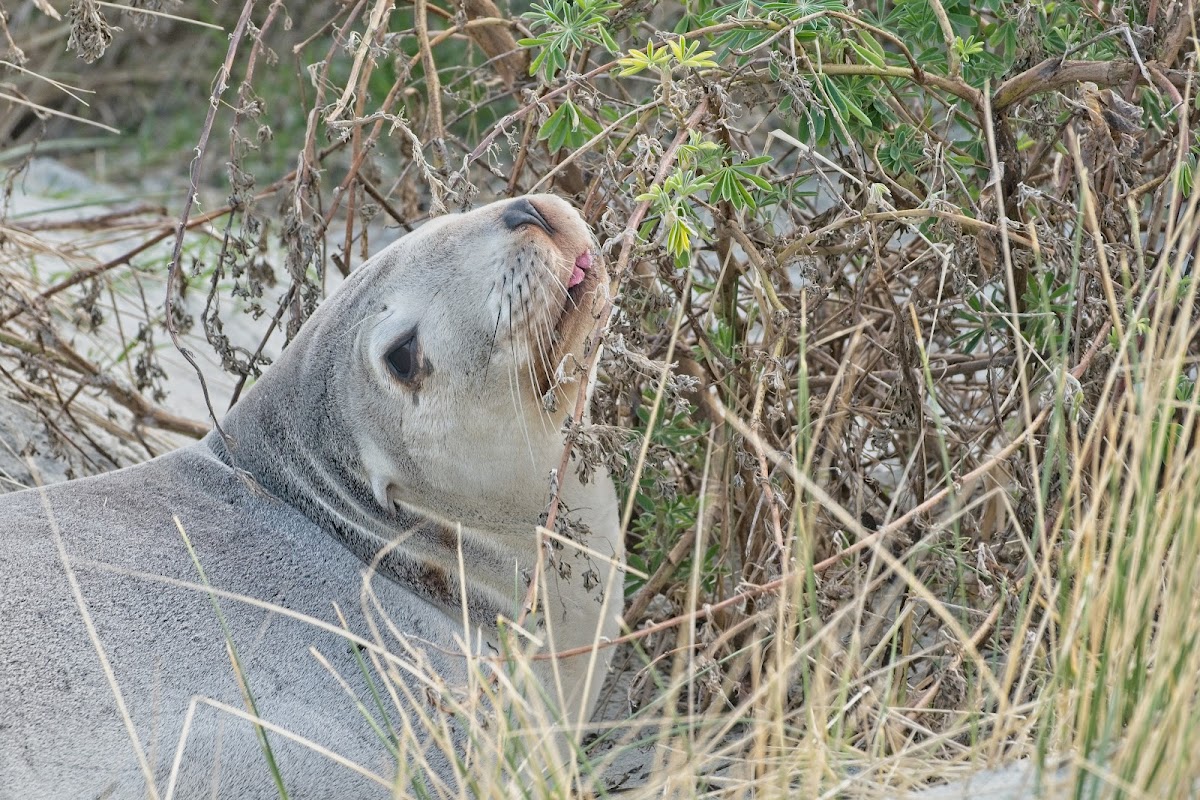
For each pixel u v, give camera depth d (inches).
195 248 1047.0
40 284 859.4
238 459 590.9
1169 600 398.6
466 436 551.2
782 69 552.7
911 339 589.0
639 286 589.6
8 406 789.9
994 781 412.5
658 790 459.5
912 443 641.6
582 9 606.5
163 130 1430.9
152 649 508.4
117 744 483.8
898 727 484.7
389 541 577.3
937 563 563.2
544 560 503.8
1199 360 523.5
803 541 437.7
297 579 557.9
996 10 616.1
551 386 529.3
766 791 417.4
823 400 610.2
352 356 565.9
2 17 686.5
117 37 1441.9
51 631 500.7
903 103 675.4
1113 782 360.2
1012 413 633.0
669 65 544.1
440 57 1202.6
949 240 581.0
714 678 490.3
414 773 458.3
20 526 534.0
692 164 549.3
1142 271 480.7
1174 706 364.5
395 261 566.9
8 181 831.1
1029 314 538.6
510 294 530.3
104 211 1164.5
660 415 633.0
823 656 486.6
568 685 579.2
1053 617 430.6
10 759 471.2
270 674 520.1
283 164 1316.4
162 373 759.7
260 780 499.5
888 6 677.9
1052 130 598.2
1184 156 535.8
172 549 545.6
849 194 617.0
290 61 1374.3
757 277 593.9
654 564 665.6
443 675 556.7
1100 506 524.1
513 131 662.5
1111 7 644.1
